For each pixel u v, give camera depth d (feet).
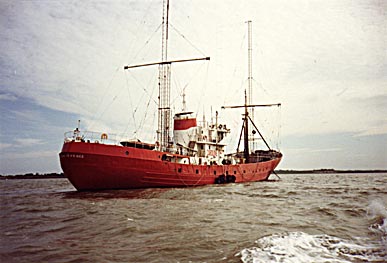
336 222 52.49
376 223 51.42
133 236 42.93
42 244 40.14
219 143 154.10
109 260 32.65
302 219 55.01
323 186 155.02
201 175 128.47
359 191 118.01
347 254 34.30
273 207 69.92
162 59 139.44
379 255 33.96
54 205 78.64
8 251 36.99
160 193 98.94
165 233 44.14
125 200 83.76
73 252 35.99
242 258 32.35
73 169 98.17
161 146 121.70
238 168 151.33
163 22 139.74
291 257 32.86
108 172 100.83
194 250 35.63
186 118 147.84
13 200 97.14
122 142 108.37
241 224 50.14
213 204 74.54
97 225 51.16
